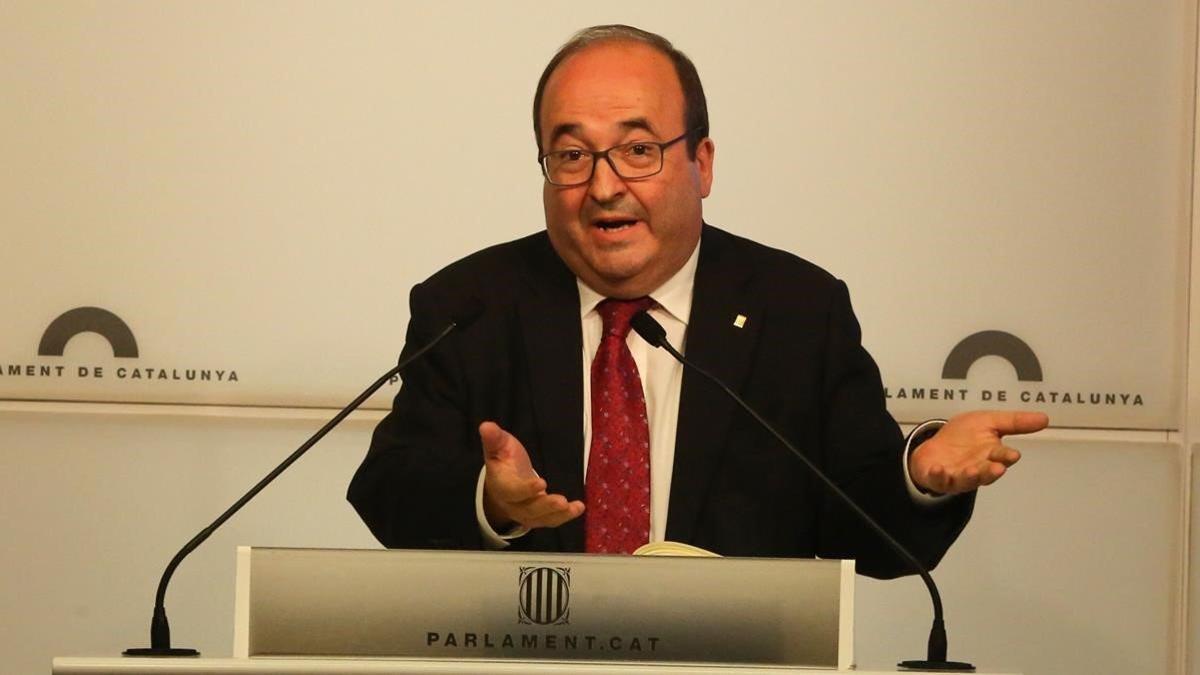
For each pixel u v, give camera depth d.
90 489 12.58
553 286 10.84
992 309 12.92
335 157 12.88
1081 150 12.98
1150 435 12.95
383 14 12.96
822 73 12.98
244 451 12.67
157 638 7.25
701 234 10.95
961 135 12.97
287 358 12.76
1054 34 13.01
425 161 12.89
